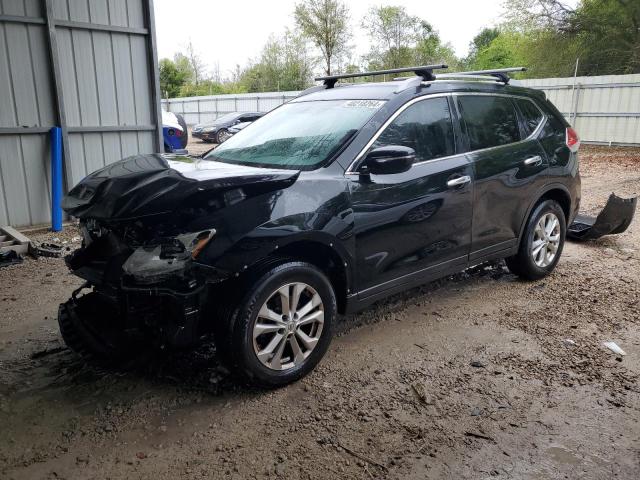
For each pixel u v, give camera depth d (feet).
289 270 10.64
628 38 84.64
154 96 28.73
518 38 91.71
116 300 10.20
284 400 10.66
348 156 11.86
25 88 24.31
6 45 23.53
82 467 8.80
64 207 11.10
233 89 151.84
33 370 11.91
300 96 15.74
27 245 21.01
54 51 24.59
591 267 18.62
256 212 10.09
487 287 16.78
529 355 12.41
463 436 9.53
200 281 9.50
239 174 10.32
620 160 48.80
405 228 12.58
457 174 13.60
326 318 11.46
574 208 17.85
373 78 84.53
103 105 26.99
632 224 24.88
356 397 10.75
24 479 8.53
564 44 86.89
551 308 15.07
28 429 9.80
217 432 9.68
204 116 115.14
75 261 11.17
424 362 12.13
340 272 11.78
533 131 16.34
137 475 8.61
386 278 12.61
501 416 10.11
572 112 63.21
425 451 9.14
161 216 9.82
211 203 9.78
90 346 10.48
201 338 10.37
